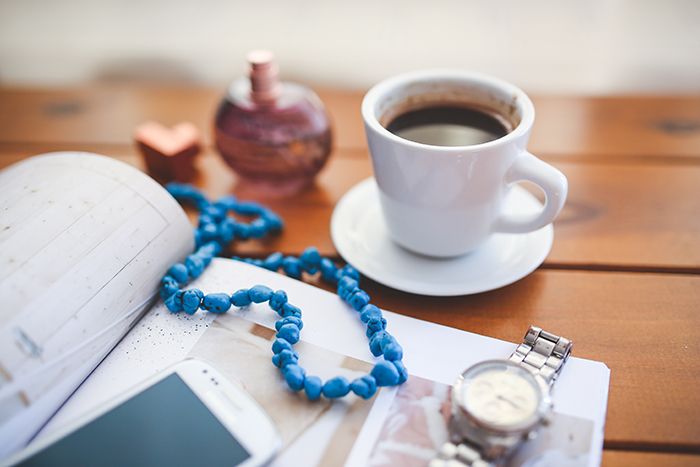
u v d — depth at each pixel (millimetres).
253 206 535
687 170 559
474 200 460
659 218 524
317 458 404
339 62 735
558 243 511
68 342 423
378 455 405
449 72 503
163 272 474
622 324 463
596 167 563
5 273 422
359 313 465
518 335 458
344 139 604
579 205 535
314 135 548
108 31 735
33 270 427
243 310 469
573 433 409
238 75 746
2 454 400
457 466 396
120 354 446
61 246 438
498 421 397
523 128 451
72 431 397
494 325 463
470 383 414
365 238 509
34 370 410
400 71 734
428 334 454
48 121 623
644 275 490
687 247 505
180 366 419
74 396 428
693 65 705
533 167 453
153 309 469
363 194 541
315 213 541
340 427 415
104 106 641
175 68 747
